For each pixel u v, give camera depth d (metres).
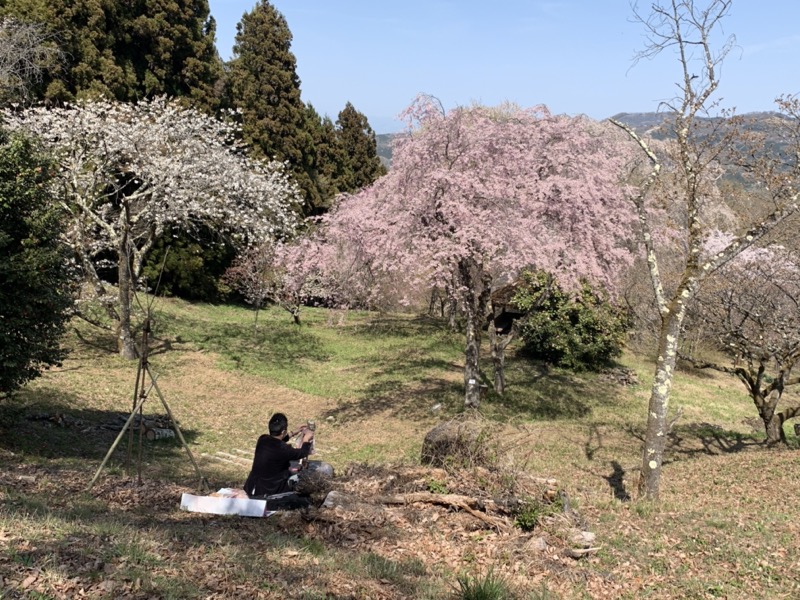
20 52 20.27
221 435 15.29
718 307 15.12
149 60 30.28
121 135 19.92
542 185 15.89
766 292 14.94
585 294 23.84
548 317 24.67
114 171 22.53
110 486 8.55
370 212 17.20
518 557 6.97
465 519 7.83
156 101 21.69
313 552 6.41
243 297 35.19
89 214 19.81
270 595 5.13
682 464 13.77
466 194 15.76
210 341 24.67
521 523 7.80
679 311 10.38
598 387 22.89
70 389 16.58
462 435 9.73
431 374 22.47
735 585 6.54
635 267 22.02
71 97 26.38
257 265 28.02
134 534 5.97
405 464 9.91
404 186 16.92
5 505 6.54
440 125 16.36
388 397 19.48
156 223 21.44
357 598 5.39
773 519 8.80
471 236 15.01
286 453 7.99
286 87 37.06
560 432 16.94
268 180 24.75
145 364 8.98
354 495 8.20
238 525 7.14
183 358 21.88
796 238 14.29
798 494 10.40
